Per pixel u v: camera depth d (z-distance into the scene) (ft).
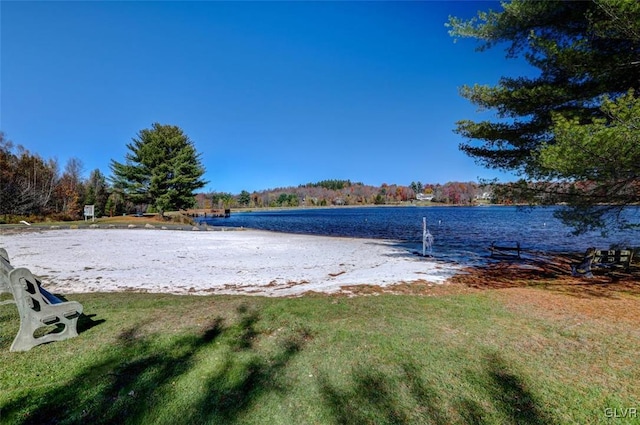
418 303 18.58
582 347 12.42
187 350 11.98
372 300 19.34
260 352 11.88
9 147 117.08
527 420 8.38
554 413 8.64
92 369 10.56
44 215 109.40
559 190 22.77
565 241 60.34
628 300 19.19
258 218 186.50
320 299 19.52
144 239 59.52
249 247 50.93
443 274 29.73
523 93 23.52
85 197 155.33
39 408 8.63
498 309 17.33
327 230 93.66
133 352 11.77
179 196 106.93
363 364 11.07
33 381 9.82
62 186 142.41
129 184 105.29
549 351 12.07
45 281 25.98
